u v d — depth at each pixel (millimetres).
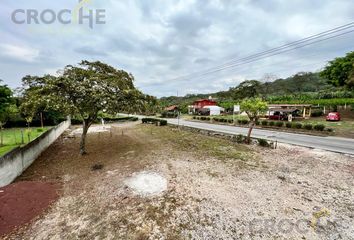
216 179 6309
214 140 13328
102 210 4543
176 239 3570
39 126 23781
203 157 8953
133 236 3654
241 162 8141
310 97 38469
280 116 25047
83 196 5242
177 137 14727
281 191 5414
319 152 9586
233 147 11031
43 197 5098
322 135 14609
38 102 7559
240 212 4395
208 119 30000
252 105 11234
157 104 12258
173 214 4344
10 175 6133
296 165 7660
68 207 4699
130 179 6344
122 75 11258
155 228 3879
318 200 4906
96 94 8289
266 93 52562
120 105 9422
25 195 5023
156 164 7910
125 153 9797
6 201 4609
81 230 3844
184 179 6320
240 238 3572
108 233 3748
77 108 8438
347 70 22344
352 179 6223
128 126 23844
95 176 6688
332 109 28797
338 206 4617
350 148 10344
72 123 25891
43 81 9242
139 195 5242
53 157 9203
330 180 6160
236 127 21266
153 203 4820
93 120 9758
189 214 4340
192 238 3592
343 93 34562
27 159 7656
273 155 9188
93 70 10258
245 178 6375
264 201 4871
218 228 3859
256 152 9812
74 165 7949
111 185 5902
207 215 4297
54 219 4215
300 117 26188
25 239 3605
